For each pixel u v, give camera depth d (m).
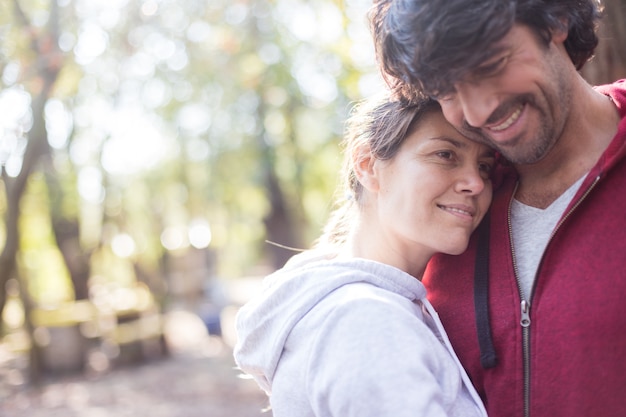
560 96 1.55
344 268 1.74
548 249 1.67
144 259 17.39
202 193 17.80
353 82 8.08
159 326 13.27
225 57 11.98
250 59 12.23
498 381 1.73
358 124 1.90
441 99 1.56
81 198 14.39
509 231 1.78
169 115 13.59
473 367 1.79
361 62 8.01
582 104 1.66
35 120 9.20
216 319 15.97
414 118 1.73
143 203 17.45
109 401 9.66
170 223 20.27
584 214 1.63
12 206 9.49
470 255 1.85
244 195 18.34
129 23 10.00
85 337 12.23
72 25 9.35
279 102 13.88
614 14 2.41
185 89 12.94
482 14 1.41
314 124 15.20
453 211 1.75
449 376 1.64
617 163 1.60
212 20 10.59
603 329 1.57
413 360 1.52
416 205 1.74
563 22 1.54
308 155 15.52
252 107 14.64
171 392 9.98
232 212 20.33
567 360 1.61
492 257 1.80
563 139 1.68
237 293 25.08
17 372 11.94
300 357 1.64
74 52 9.49
